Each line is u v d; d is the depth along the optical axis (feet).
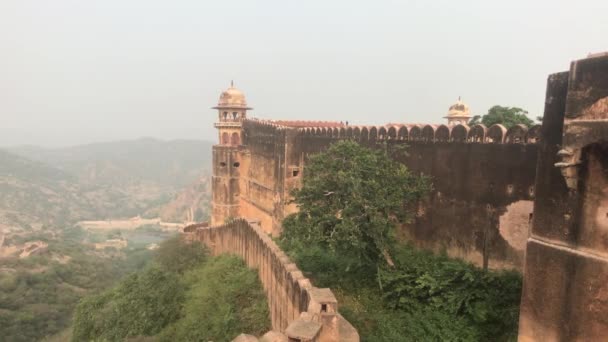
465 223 43.65
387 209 41.83
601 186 21.47
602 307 21.49
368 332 36.86
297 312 35.06
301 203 46.29
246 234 67.26
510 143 38.58
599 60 21.02
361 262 46.11
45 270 199.31
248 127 120.88
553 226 24.50
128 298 67.56
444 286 39.17
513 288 36.22
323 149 76.23
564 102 23.99
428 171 48.83
